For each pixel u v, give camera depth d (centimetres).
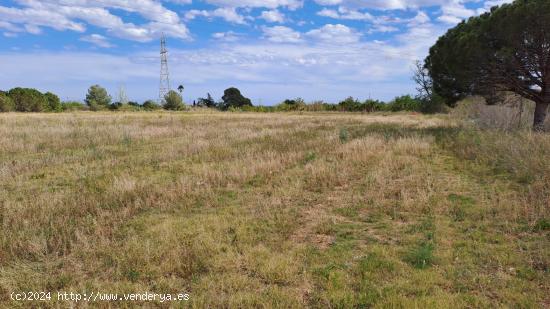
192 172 984
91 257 511
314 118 3020
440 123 2270
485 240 556
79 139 1571
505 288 427
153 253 512
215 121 2597
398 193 783
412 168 975
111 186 840
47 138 1592
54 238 575
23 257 524
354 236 583
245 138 1581
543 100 1472
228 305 403
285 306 400
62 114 3553
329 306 402
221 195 797
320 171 926
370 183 852
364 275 460
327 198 768
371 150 1170
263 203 720
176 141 1536
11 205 720
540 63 1391
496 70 1487
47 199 736
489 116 1750
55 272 483
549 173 798
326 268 474
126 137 1553
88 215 661
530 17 1248
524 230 583
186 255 507
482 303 399
